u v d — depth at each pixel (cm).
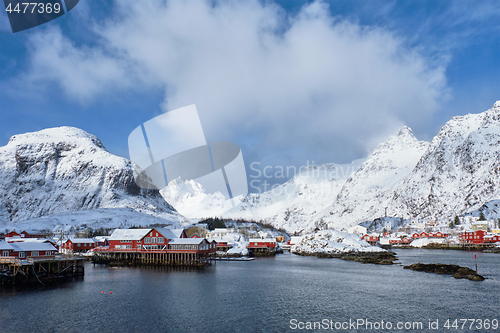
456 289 7025
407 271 9925
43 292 6681
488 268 10112
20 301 5928
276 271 10062
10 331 4431
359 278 8569
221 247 16500
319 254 16362
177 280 8244
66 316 5050
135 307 5566
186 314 5191
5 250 8275
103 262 12200
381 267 11094
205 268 10869
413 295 6475
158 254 11962
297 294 6581
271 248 17838
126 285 7506
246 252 16438
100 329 4506
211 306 5656
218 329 4541
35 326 4609
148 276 8938
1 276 7544
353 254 16138
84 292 6706
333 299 6169
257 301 6009
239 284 7669
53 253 9150
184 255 11756
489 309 5472
